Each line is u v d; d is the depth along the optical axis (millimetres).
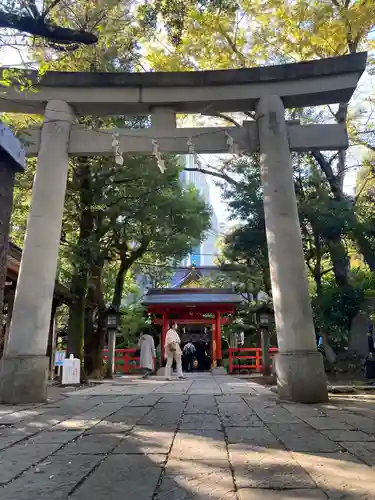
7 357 7281
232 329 21875
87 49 9070
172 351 15086
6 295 11727
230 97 8664
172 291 22797
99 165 12805
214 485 2631
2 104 8781
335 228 12875
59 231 8250
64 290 13211
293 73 8477
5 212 3729
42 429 4570
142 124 13445
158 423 4859
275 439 3932
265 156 8289
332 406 6316
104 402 6969
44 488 2621
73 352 12680
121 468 3027
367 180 14633
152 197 14242
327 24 11977
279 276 7605
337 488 2551
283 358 7133
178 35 9805
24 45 5844
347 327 12562
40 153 8438
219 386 10172
